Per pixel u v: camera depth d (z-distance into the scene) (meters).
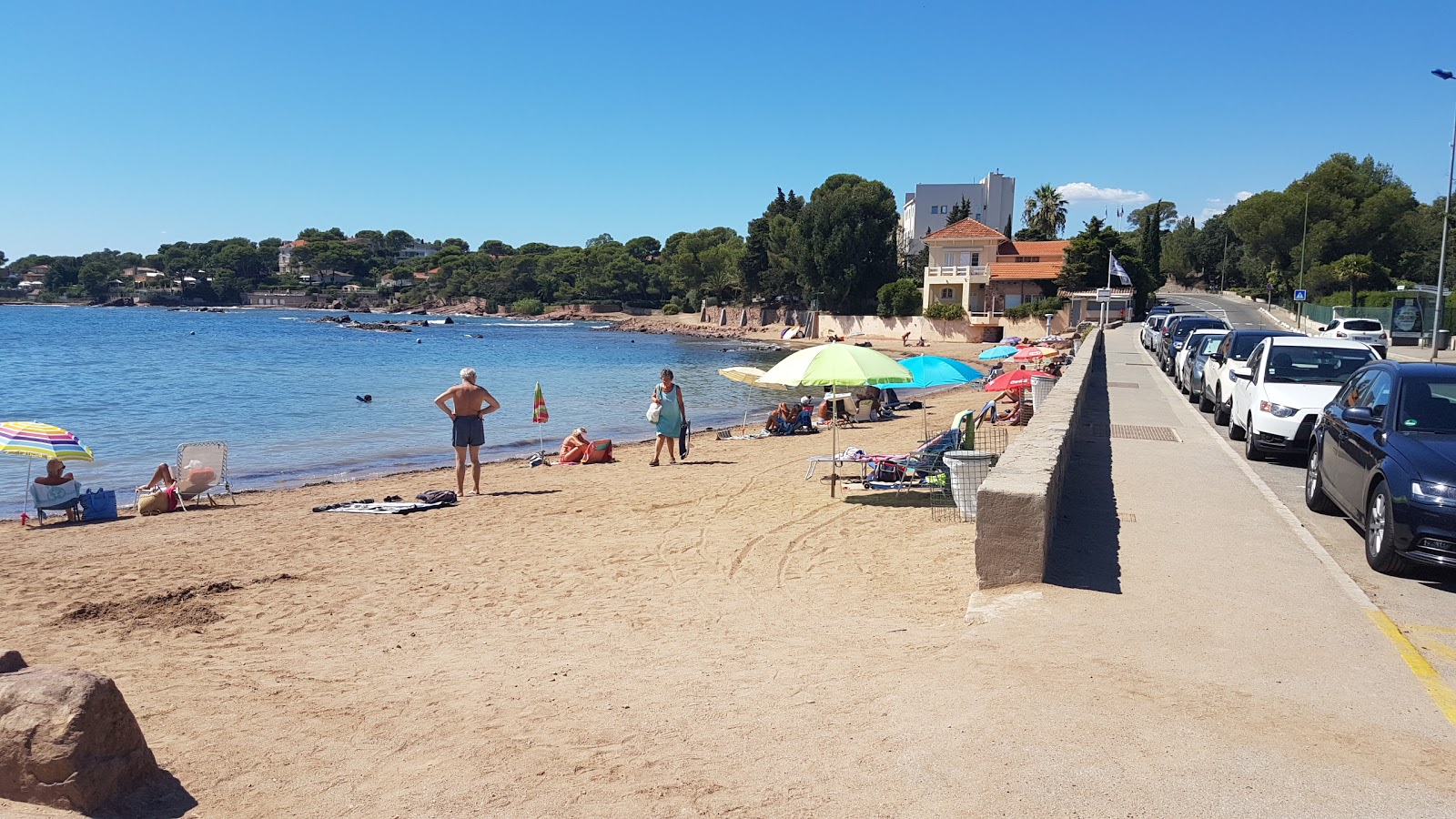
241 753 4.52
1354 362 13.21
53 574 9.83
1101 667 5.17
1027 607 6.23
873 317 83.06
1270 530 8.52
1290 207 88.31
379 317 158.38
